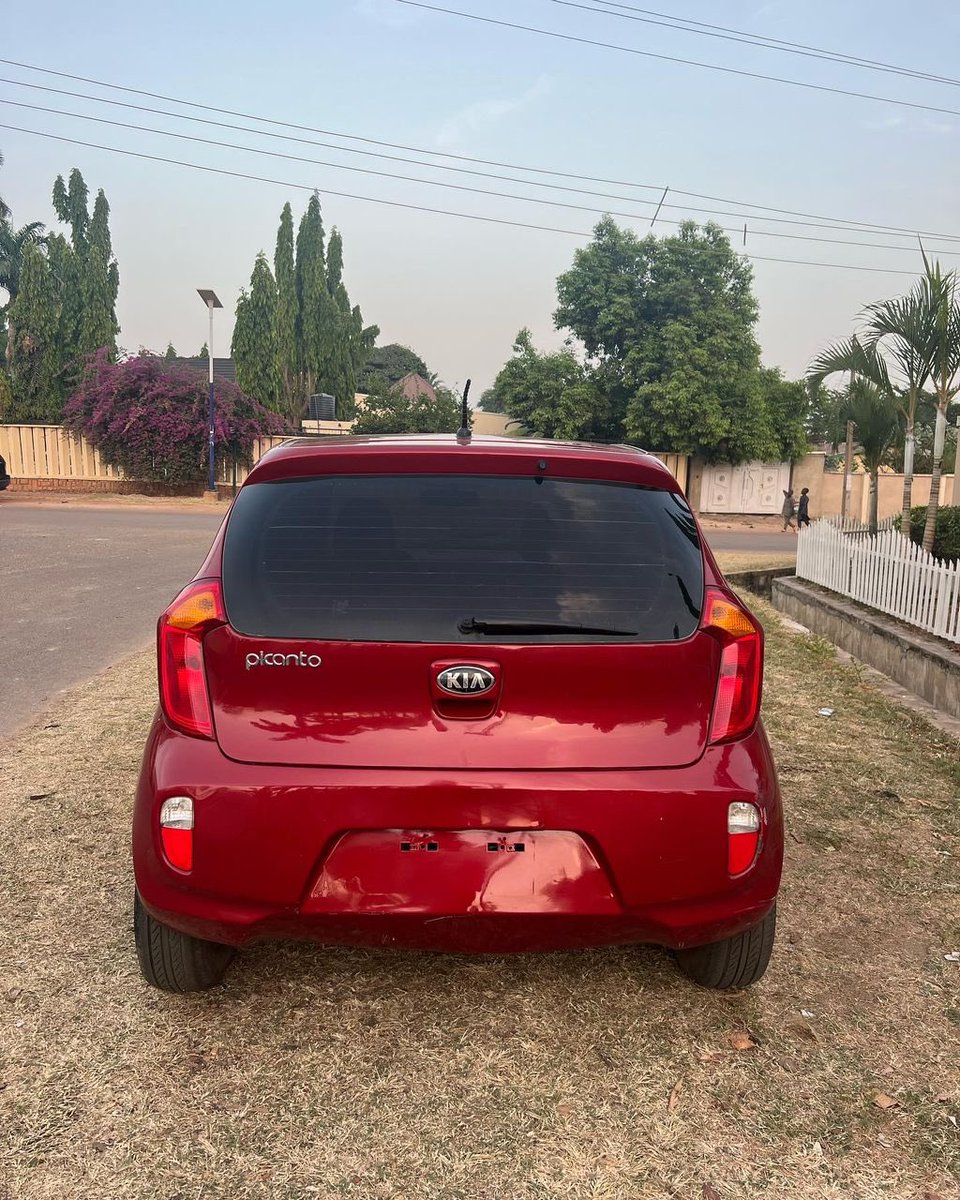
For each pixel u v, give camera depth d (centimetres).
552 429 2972
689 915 232
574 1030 264
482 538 238
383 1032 261
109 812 408
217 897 227
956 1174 213
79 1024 261
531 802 224
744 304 2922
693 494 3056
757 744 242
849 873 365
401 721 227
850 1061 252
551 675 228
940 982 291
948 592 669
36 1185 204
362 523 239
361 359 4812
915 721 576
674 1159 217
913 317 984
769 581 1215
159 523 1923
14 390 3319
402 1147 218
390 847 226
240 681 228
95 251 3428
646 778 228
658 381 2825
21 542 1492
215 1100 232
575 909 227
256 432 2880
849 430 1948
